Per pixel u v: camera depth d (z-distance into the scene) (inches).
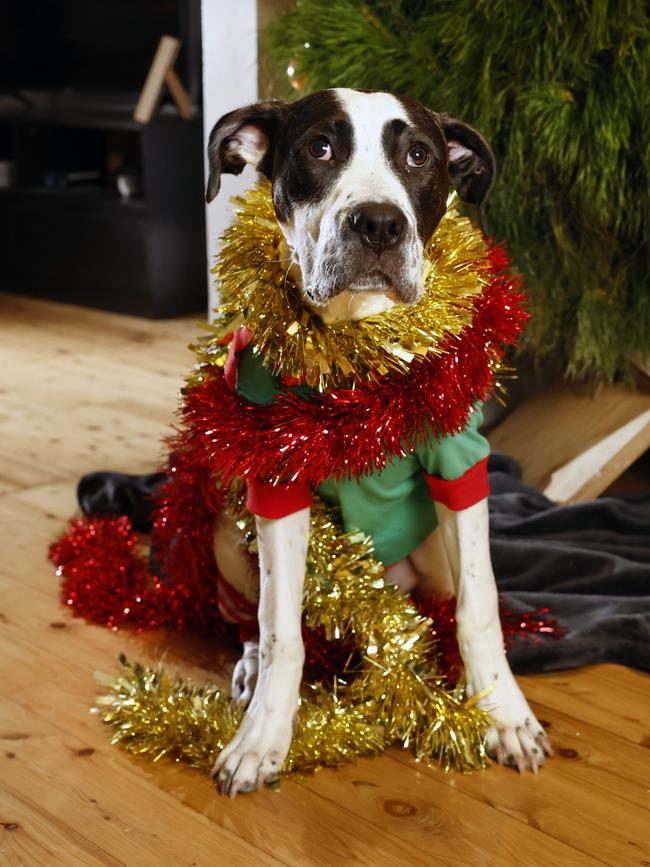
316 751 39.9
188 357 108.3
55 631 51.0
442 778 39.4
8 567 58.1
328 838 35.9
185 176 127.2
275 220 39.9
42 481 71.6
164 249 126.6
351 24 64.1
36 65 147.3
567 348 68.1
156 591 51.6
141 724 41.5
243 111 39.4
